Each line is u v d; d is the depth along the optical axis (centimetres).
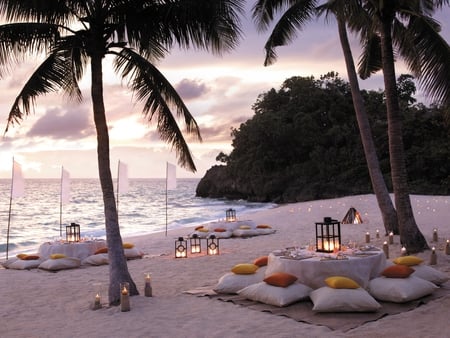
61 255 1248
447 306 673
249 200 6397
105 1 815
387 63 1153
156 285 964
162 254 1447
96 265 1268
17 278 1119
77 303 841
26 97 821
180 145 913
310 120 5675
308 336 568
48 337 634
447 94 1002
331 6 1032
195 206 5650
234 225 1864
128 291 792
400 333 566
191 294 839
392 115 1160
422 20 1034
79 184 18200
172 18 798
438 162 4656
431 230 1728
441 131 4884
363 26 1436
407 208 1150
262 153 5878
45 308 817
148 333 618
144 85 877
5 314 785
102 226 3238
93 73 823
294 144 5869
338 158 5462
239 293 771
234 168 6212
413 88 5681
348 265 720
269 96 6250
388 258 1116
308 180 5628
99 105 823
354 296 651
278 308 695
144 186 16188
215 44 816
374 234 1630
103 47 828
